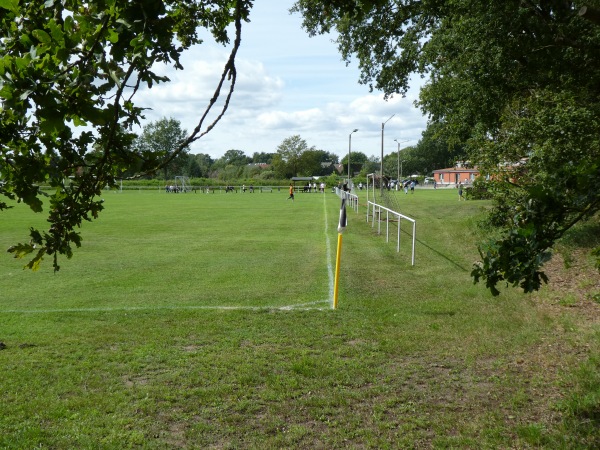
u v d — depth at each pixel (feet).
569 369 20.07
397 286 38.68
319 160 434.71
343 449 14.98
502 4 40.65
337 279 31.86
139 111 8.83
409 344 24.34
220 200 173.78
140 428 16.10
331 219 97.91
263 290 37.60
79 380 19.90
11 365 21.47
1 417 16.63
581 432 15.20
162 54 7.88
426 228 77.71
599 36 37.70
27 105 7.67
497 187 48.57
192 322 28.53
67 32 7.51
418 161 440.04
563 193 11.55
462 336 25.45
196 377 20.11
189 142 9.62
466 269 44.80
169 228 83.20
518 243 11.40
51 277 43.19
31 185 8.91
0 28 8.51
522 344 23.89
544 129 44.27
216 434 15.79
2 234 71.61
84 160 9.23
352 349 23.66
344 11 12.35
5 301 34.60
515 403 17.58
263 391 18.90
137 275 44.11
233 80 9.70
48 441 15.06
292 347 24.09
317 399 18.16
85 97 7.97
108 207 134.41
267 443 15.23
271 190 259.39
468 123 63.26
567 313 28.76
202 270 46.37
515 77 48.37
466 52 50.67
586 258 41.68
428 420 16.63
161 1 7.43
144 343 24.72
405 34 68.90
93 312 31.07
